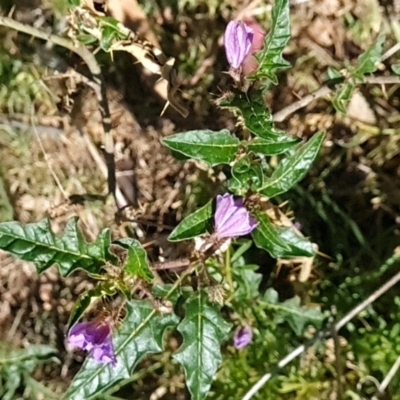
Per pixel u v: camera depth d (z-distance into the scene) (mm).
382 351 275
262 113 201
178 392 286
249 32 200
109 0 274
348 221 287
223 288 227
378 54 252
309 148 212
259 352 277
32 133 294
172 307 212
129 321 209
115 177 277
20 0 290
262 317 273
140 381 286
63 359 292
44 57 292
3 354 286
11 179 294
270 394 278
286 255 212
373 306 283
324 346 281
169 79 272
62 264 204
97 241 205
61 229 294
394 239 291
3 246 202
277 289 288
